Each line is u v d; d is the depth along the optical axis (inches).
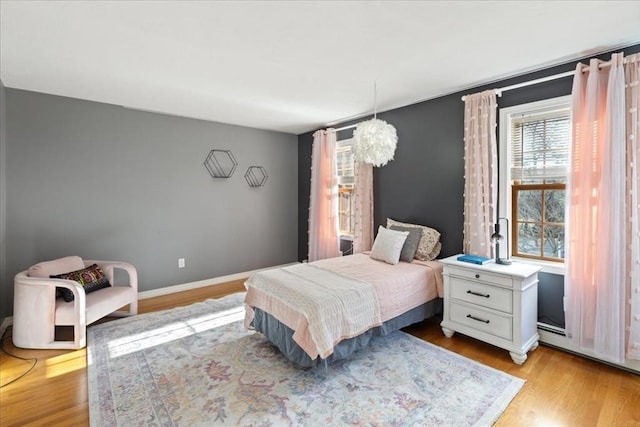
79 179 141.9
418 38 87.9
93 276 124.0
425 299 116.7
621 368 92.4
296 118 176.2
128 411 74.9
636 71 87.1
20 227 129.3
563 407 76.5
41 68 107.9
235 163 191.5
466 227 125.2
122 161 152.5
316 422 71.4
